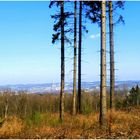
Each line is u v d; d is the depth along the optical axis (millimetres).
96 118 21250
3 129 17094
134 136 14078
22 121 19875
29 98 58156
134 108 27203
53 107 53031
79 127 17812
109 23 25562
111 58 25375
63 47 24594
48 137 14852
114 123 18547
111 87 25344
